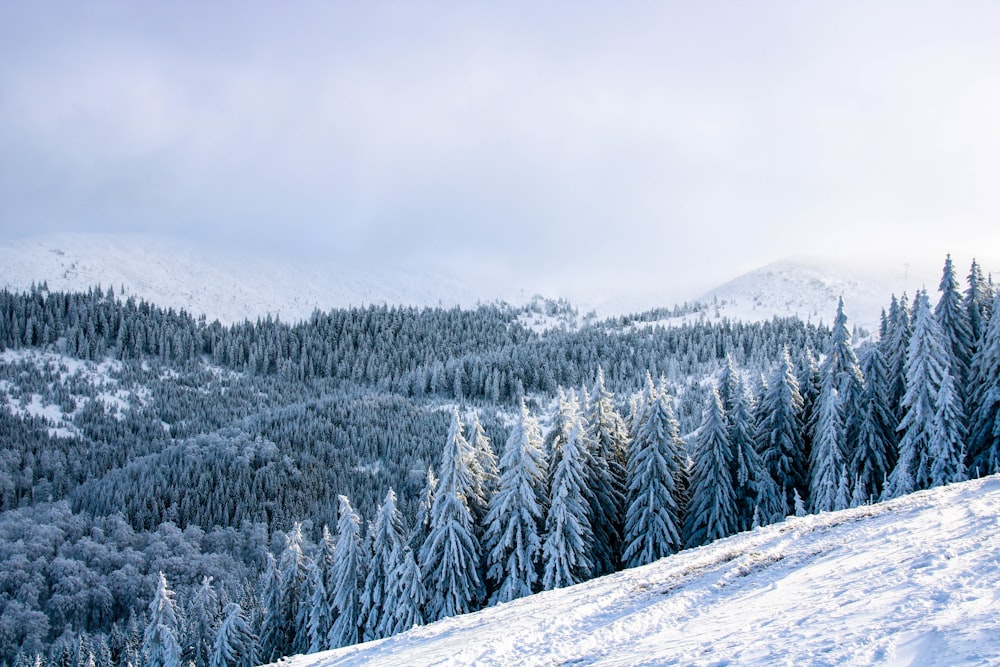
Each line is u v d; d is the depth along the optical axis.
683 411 123.94
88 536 99.81
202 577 90.31
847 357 42.94
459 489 35.69
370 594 38.53
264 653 46.81
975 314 43.75
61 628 79.12
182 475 119.38
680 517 39.50
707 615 13.14
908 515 18.06
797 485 42.19
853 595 11.52
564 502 34.31
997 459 35.16
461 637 17.34
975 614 8.88
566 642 13.64
